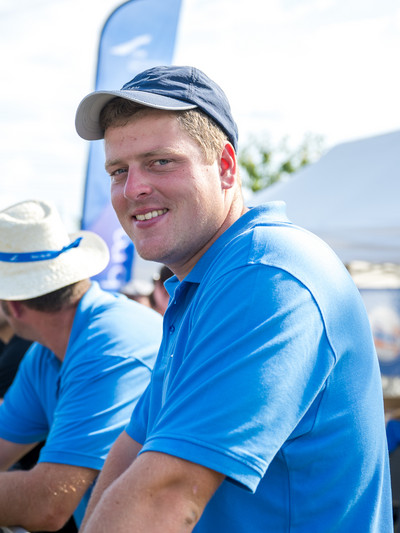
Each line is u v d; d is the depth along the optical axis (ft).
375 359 3.76
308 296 3.26
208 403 3.00
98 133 4.39
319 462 3.36
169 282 4.96
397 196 17.97
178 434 2.99
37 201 7.15
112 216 16.90
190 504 2.94
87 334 6.22
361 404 3.50
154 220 3.92
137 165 3.90
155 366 4.29
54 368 6.84
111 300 6.60
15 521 5.65
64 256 6.76
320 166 22.03
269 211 4.05
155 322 6.58
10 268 6.58
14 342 10.87
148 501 2.93
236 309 3.22
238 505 3.42
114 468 4.63
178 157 3.84
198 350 3.24
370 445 3.54
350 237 17.90
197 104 3.92
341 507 3.42
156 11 16.84
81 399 5.89
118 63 16.90
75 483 5.64
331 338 3.30
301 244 3.52
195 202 3.89
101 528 2.93
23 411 7.08
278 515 3.35
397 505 13.91
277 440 3.01
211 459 2.90
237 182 4.33
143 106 3.87
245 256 3.45
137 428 4.67
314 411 3.33
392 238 17.31
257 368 3.02
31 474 5.73
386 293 23.93
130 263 17.07
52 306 6.46
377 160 19.85
